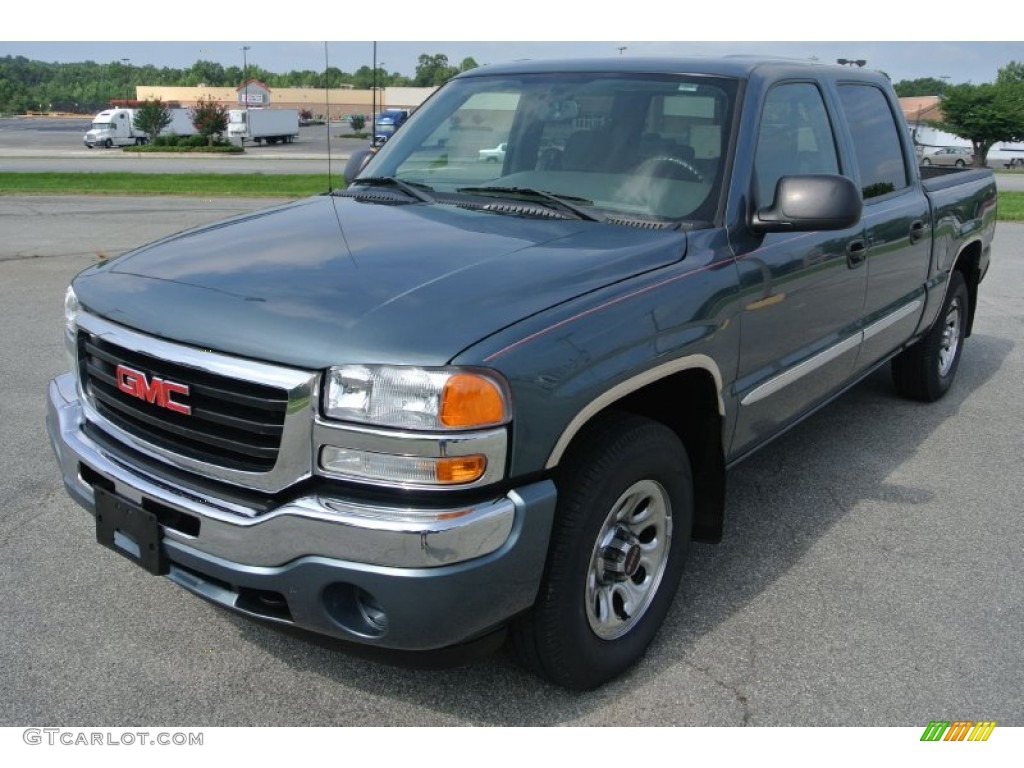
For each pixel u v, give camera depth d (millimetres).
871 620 3301
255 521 2350
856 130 4348
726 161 3307
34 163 35781
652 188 3311
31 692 2789
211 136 53938
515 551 2352
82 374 2877
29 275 9289
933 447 5051
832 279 3822
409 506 2254
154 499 2541
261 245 2969
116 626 3141
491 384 2260
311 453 2314
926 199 4926
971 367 6746
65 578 3426
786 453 4918
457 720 2725
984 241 5934
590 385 2479
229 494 2449
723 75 3568
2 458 4488
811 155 3889
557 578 2543
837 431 5281
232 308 2484
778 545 3859
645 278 2805
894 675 2984
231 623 3180
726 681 2938
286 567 2348
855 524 4074
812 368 3812
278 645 3066
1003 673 3002
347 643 2418
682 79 3590
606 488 2613
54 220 14023
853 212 3092
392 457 2240
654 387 3076
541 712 2771
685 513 3072
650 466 2781
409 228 3088
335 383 2260
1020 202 19234
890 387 6211
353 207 3455
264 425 2352
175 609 3252
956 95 60062
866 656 3082
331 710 2758
